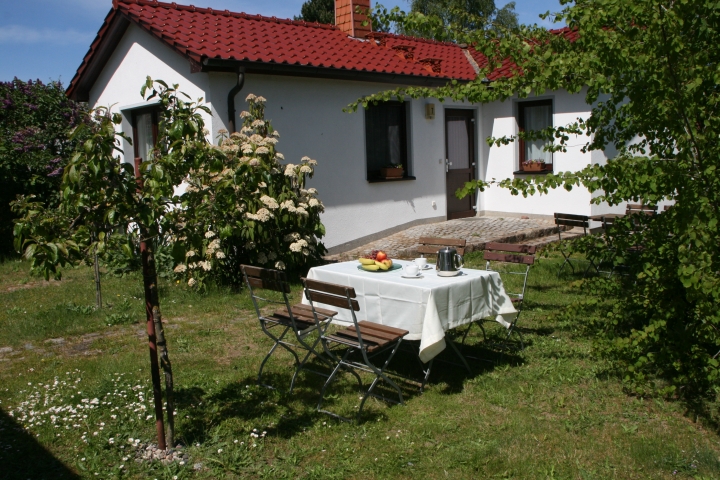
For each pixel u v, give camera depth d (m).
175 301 8.16
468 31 5.59
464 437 4.34
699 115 4.19
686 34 4.27
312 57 10.55
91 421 4.62
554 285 8.53
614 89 5.04
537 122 13.50
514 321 5.90
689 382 4.77
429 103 12.78
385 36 13.15
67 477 3.90
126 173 3.75
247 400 5.03
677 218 4.14
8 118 13.36
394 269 5.93
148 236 3.90
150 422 4.60
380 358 6.04
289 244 9.05
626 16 4.27
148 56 10.62
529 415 4.64
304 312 5.59
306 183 10.69
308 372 5.62
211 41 9.78
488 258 6.38
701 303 3.75
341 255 10.79
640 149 5.52
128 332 7.00
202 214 3.99
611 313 5.07
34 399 5.02
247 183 4.14
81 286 9.20
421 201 12.90
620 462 3.95
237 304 7.98
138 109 11.53
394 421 4.63
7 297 8.75
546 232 12.15
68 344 6.62
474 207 14.34
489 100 5.33
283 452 4.19
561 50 5.19
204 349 6.30
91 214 3.71
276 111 10.19
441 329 4.90
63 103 13.73
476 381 5.32
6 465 4.05
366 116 12.02
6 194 12.22
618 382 5.17
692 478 3.76
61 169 12.24
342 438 4.38
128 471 3.95
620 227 5.39
